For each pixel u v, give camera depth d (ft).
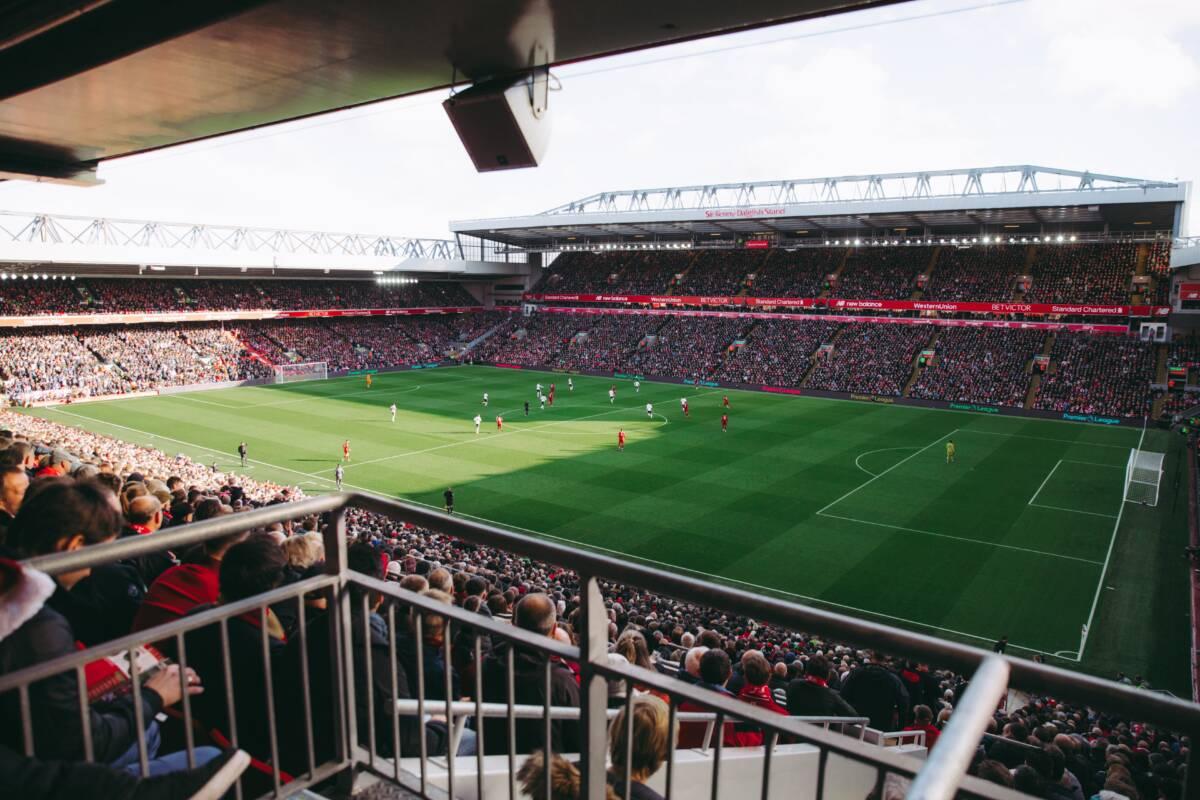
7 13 23.80
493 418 173.06
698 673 24.02
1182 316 194.39
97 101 30.63
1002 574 85.05
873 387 205.36
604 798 9.34
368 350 272.72
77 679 8.91
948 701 46.11
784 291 258.37
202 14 22.44
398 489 116.26
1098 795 24.16
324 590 11.75
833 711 24.88
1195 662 65.92
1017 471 127.13
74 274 220.84
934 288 233.76
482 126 26.32
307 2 20.72
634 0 20.06
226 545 15.24
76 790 7.61
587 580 8.82
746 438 151.64
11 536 11.21
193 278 255.09
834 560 88.48
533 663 15.47
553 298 308.19
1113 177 224.94
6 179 43.57
